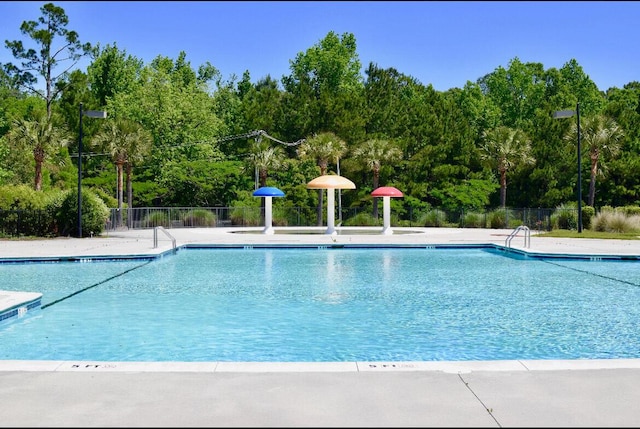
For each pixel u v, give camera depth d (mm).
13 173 49812
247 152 56625
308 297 14031
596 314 11961
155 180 58281
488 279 17219
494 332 10289
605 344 9406
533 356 8688
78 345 9281
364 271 19109
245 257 23641
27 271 18953
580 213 33594
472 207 52625
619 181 51906
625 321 11234
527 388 5855
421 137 55688
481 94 73125
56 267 20062
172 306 12828
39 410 5285
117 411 5250
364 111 55469
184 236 33500
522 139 51875
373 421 5008
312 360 8438
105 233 35719
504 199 52531
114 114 59719
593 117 49750
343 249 26828
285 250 26500
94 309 12477
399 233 37031
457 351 8969
